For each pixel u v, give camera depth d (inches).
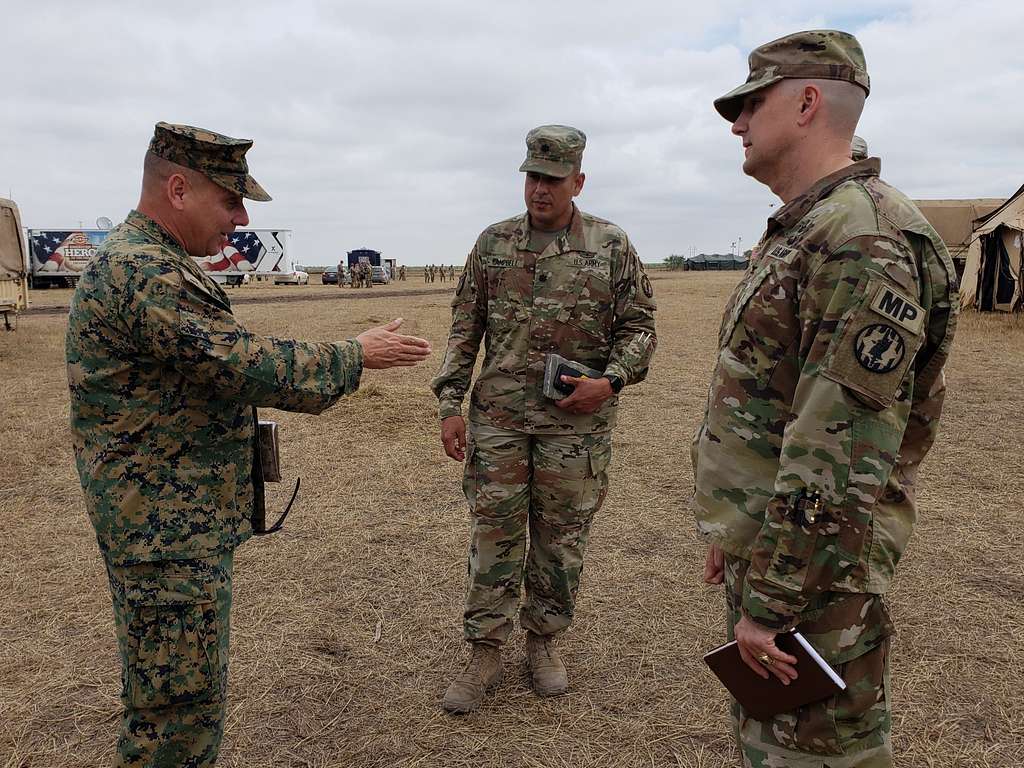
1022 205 636.7
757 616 60.6
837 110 64.0
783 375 63.6
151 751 74.8
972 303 679.7
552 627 114.9
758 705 65.4
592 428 112.5
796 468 58.4
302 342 76.1
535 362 111.1
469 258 118.3
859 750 63.2
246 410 79.9
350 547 167.8
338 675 117.9
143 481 72.3
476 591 111.6
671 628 132.2
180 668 73.4
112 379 71.3
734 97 67.4
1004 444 249.0
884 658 64.2
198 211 75.6
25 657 121.6
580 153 108.7
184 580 73.4
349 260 2283.5
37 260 1448.1
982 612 134.6
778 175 67.3
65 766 96.1
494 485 111.0
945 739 100.1
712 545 71.1
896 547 63.4
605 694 113.0
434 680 117.0
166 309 68.9
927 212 815.7
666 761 97.7
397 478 218.7
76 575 152.6
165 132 73.5
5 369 409.7
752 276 66.5
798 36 64.4
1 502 195.2
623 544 170.9
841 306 57.1
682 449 253.0
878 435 57.2
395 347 82.0
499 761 98.2
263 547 167.6
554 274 111.5
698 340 561.0
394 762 98.1
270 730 104.4
